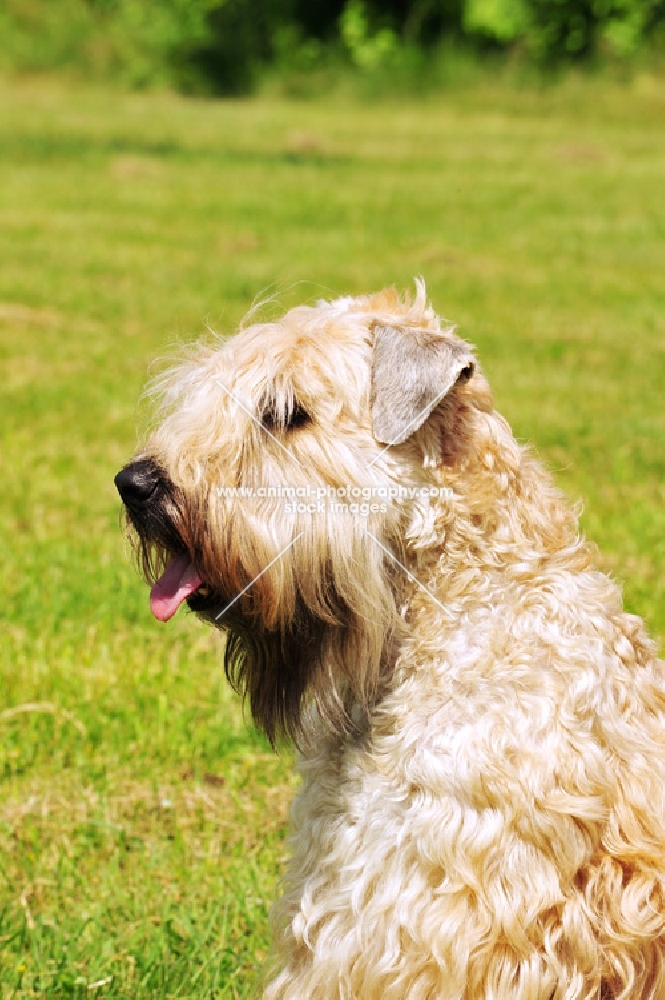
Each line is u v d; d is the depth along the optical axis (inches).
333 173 846.5
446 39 1302.9
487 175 845.2
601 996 123.9
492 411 132.5
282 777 194.2
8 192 745.6
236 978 152.3
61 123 1044.5
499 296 518.0
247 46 1349.7
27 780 191.8
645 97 1191.6
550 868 116.3
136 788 190.5
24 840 177.8
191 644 231.1
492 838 115.3
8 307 478.6
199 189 772.6
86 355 417.7
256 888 166.7
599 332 463.5
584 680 119.5
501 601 124.6
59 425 346.6
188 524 126.9
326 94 1312.7
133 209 704.4
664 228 671.8
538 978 116.5
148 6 1368.1
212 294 506.9
